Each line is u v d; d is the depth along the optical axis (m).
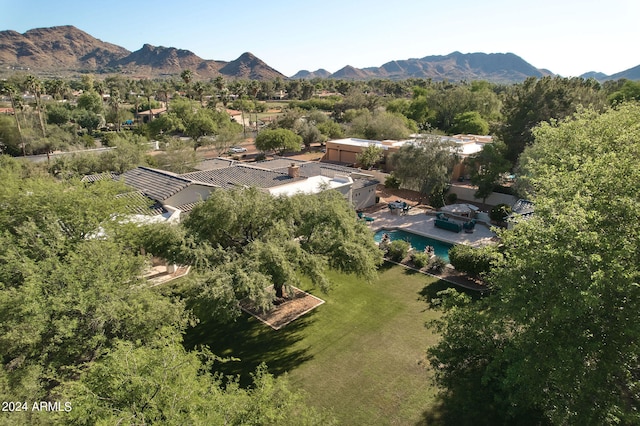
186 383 8.59
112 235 17.45
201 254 16.92
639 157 15.59
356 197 38.19
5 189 18.19
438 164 37.19
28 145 60.31
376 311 19.84
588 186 11.80
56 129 69.69
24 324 11.55
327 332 18.00
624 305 8.97
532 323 9.82
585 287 8.75
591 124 23.14
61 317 12.19
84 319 12.71
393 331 18.06
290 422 9.38
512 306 10.17
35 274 12.76
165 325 13.48
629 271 8.55
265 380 9.86
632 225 9.74
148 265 17.19
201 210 18.38
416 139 39.81
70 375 12.12
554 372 8.73
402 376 15.02
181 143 48.31
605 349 8.90
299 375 15.12
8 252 14.02
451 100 83.81
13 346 11.52
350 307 20.23
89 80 141.00
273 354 16.45
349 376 15.05
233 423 8.52
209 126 73.75
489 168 38.53
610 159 13.05
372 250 20.05
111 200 19.23
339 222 18.86
